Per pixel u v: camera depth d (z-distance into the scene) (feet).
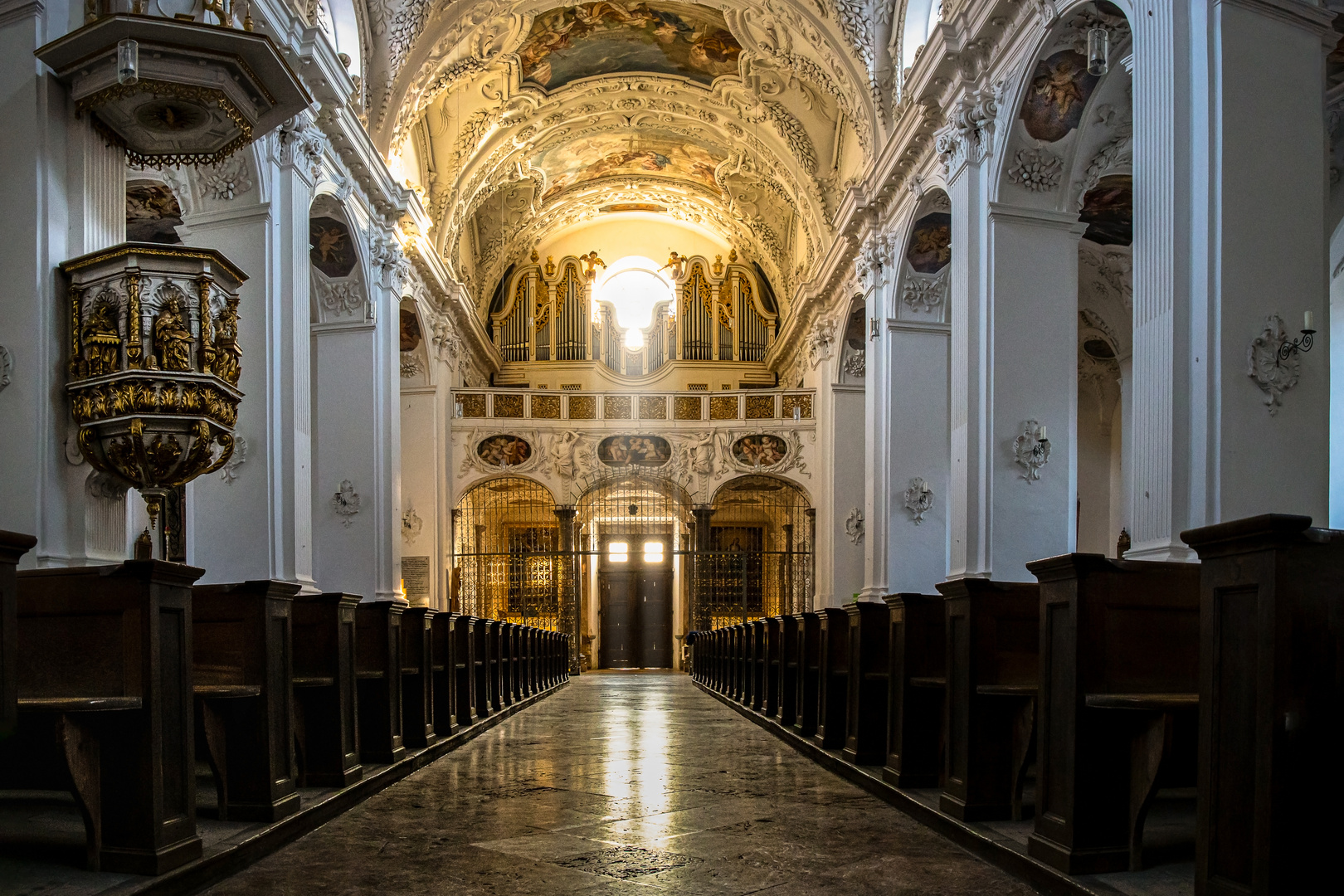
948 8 41.19
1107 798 13.97
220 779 16.84
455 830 18.12
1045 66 35.32
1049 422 37.83
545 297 100.68
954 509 39.27
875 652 24.67
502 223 91.35
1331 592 10.69
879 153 54.19
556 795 21.83
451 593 79.05
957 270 40.06
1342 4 30.55
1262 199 24.18
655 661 98.73
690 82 72.49
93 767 13.57
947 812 17.93
